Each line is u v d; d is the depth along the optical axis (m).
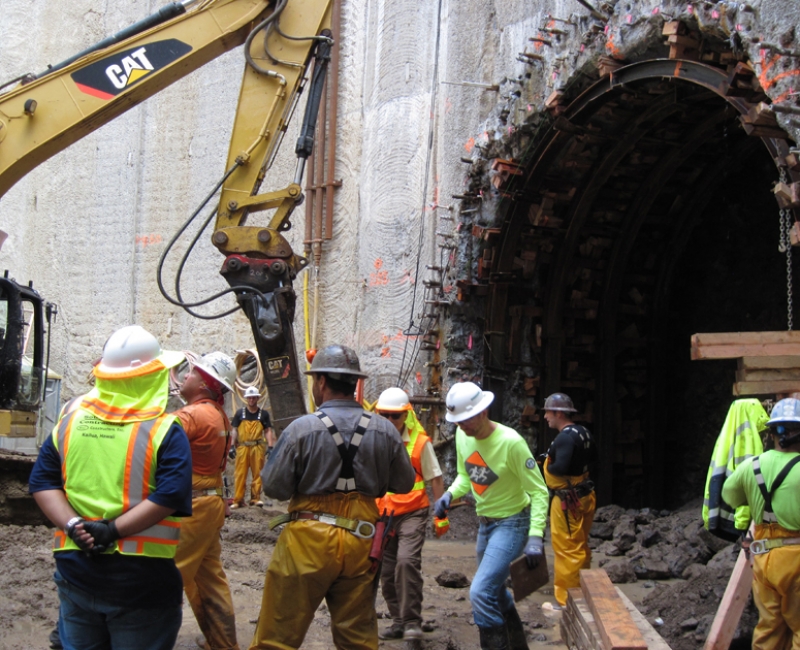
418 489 6.08
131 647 3.32
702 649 6.04
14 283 10.66
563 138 10.84
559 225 12.14
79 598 3.30
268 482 4.07
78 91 7.76
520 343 12.67
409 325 13.41
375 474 4.14
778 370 5.86
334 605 4.13
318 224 15.04
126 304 18.08
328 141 15.09
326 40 8.14
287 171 15.87
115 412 3.42
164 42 7.98
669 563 8.98
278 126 8.12
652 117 10.39
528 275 12.59
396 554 6.16
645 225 12.91
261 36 8.26
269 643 4.03
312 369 4.32
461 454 5.49
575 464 6.63
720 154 11.88
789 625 4.82
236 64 17.19
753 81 7.66
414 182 13.71
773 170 12.30
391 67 14.20
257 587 7.34
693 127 10.80
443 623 6.65
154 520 3.29
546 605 7.02
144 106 18.31
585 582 5.62
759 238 12.59
